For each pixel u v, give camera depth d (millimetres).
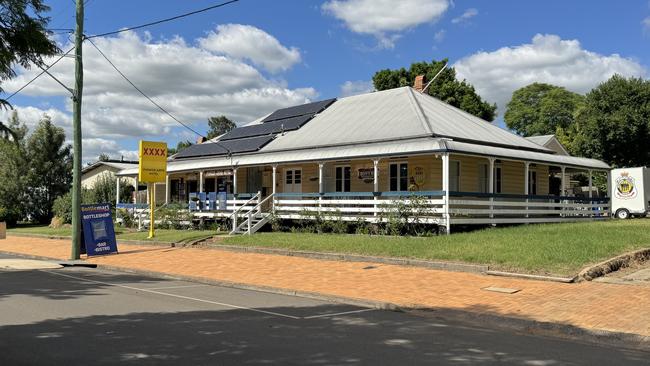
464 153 20641
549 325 8773
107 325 8586
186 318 9289
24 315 9398
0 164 44000
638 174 32844
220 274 15438
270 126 33219
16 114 44156
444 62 47406
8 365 6289
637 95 41812
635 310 9508
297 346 7352
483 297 11141
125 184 41156
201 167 30031
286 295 12344
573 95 70688
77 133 20453
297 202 24453
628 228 19281
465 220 20422
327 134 27812
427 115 26078
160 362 6438
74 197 20406
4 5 8727
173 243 23266
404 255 16188
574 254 14086
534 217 26125
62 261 19844
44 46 9281
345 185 26938
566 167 27672
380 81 49000
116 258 20234
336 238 19906
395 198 23875
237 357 6707
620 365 6617
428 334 8336
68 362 6406
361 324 9055
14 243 27906
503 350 7336
